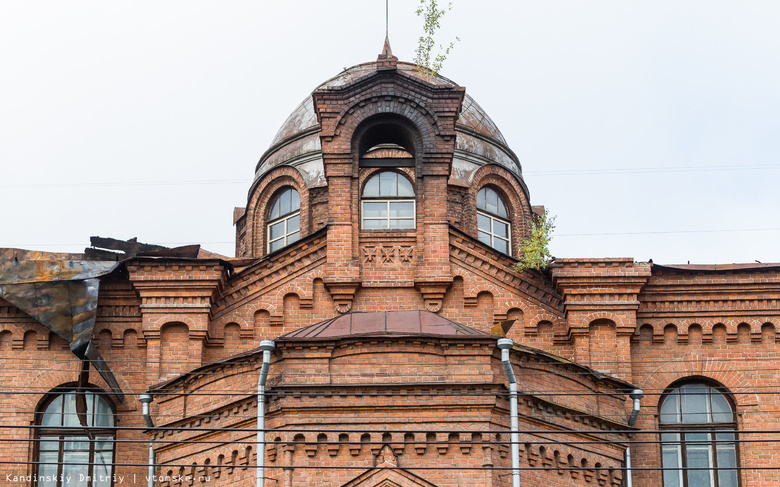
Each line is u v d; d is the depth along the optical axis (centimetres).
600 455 2802
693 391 3169
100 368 3081
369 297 3161
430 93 3250
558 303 3181
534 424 2689
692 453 3116
